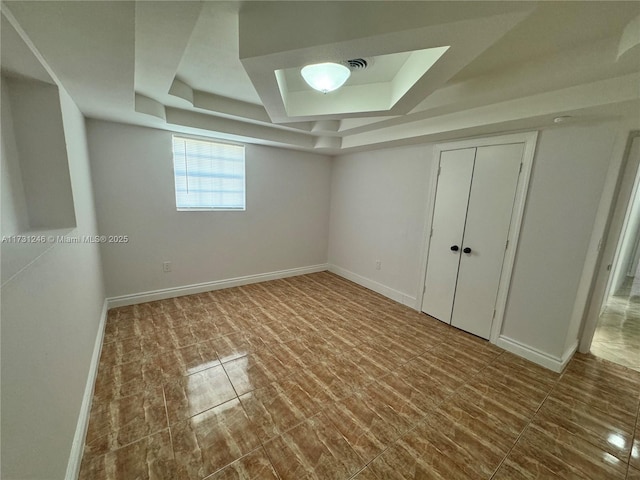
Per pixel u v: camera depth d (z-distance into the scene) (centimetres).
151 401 179
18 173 138
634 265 491
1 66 124
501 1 95
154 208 320
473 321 286
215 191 364
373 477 137
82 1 86
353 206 436
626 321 337
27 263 82
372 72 203
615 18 124
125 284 315
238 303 341
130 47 118
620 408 189
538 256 236
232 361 226
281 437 156
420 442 157
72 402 139
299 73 210
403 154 351
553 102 187
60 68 138
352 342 263
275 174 411
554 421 176
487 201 267
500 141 253
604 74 157
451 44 120
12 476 76
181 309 316
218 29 148
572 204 214
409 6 108
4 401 74
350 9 115
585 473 144
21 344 86
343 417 173
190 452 145
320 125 328
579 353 258
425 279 332
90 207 245
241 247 397
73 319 152
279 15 125
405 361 236
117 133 285
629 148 222
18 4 86
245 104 284
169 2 101
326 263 503
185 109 279
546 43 149
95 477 130
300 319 307
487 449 155
